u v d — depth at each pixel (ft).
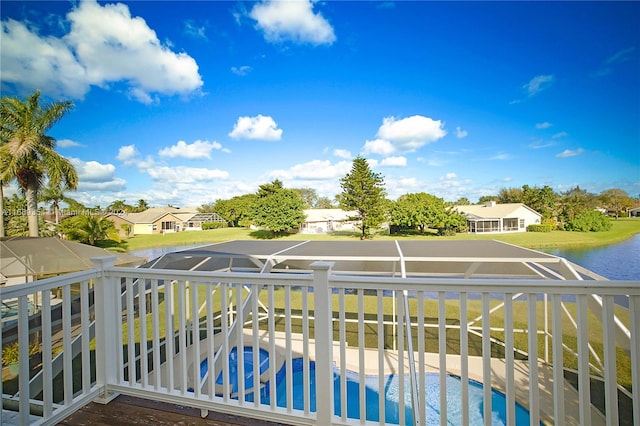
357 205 109.40
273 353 6.87
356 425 6.31
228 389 7.23
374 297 40.86
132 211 221.66
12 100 57.31
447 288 5.85
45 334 6.60
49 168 57.67
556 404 5.54
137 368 20.02
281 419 6.77
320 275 6.37
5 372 20.07
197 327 7.32
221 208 182.29
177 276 7.29
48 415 6.63
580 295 5.45
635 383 5.32
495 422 16.35
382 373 6.24
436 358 22.71
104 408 7.39
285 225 121.19
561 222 123.24
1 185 56.24
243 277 6.88
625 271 54.85
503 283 5.65
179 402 7.43
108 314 7.95
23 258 31.65
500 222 117.29
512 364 5.68
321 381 6.46
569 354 23.29
